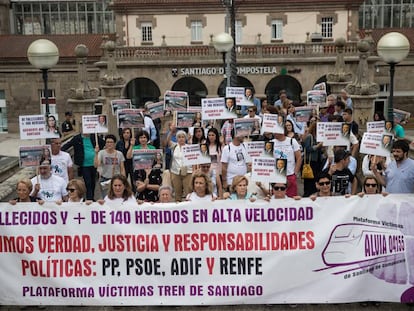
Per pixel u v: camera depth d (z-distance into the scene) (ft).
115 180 28.17
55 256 26.58
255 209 26.04
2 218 26.40
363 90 63.77
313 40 140.56
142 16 144.87
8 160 61.62
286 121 45.60
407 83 143.23
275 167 28.94
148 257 26.45
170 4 143.43
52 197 33.40
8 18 170.30
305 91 130.93
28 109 151.43
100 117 42.88
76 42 153.69
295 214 26.03
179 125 48.67
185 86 144.77
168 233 26.27
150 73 132.36
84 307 27.71
